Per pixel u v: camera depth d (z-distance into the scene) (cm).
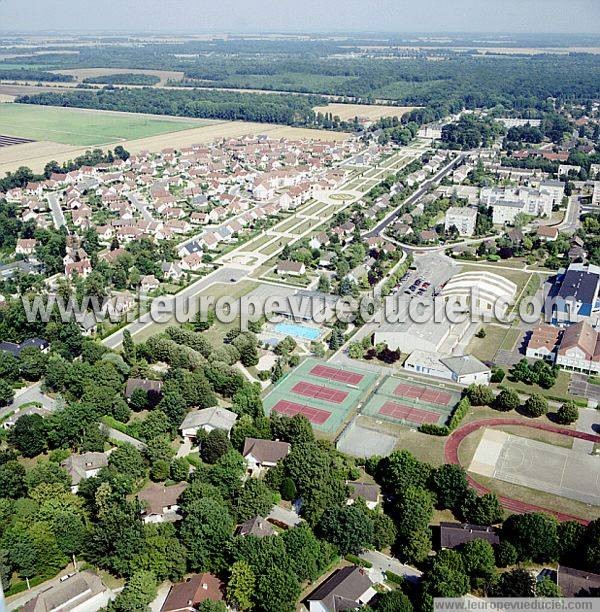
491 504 15575
